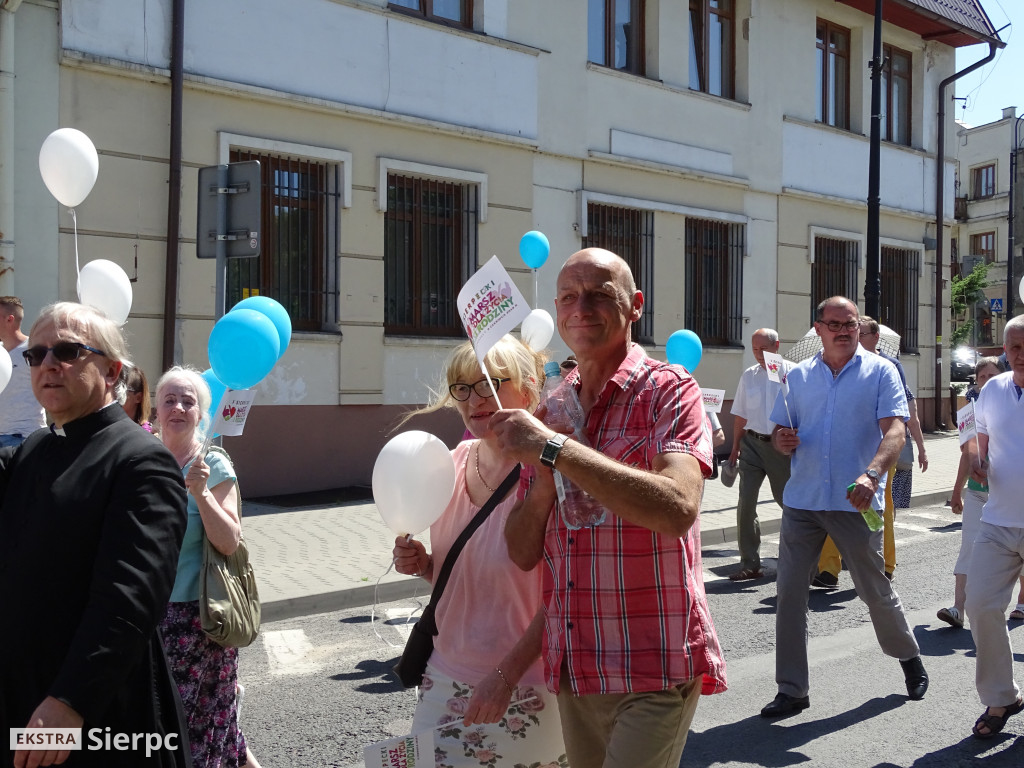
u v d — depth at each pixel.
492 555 2.83
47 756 2.09
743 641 6.23
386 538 8.70
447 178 11.84
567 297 2.65
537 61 12.73
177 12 9.59
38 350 2.40
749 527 8.04
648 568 2.53
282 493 10.54
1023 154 43.06
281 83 10.39
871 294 13.92
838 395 4.91
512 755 2.74
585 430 2.60
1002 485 4.65
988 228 44.62
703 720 4.86
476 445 3.07
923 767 4.27
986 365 7.02
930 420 19.19
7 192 8.71
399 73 11.35
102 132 9.30
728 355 15.34
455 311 12.12
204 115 9.91
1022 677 5.47
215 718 3.40
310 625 6.53
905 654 5.07
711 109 15.03
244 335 3.30
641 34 14.41
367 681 5.39
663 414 2.50
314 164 10.87
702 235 15.16
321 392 10.80
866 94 17.77
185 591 3.32
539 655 2.74
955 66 19.64
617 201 13.68
